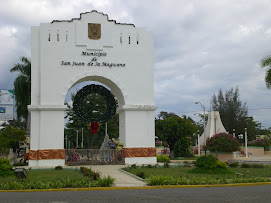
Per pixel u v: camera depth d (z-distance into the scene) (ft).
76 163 76.18
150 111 82.28
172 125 121.70
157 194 42.93
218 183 52.54
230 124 230.48
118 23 82.12
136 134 80.64
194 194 42.91
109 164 77.82
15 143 98.84
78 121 144.25
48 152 74.74
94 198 39.73
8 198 39.63
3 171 57.67
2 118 68.90
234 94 238.89
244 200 38.52
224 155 103.76
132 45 82.58
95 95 116.78
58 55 77.77
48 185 47.26
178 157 124.47
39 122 75.72
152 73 83.41
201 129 264.31
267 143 190.60
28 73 113.39
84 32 79.61
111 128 155.43
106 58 80.64
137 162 79.51
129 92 81.35
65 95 77.20
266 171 69.15
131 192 44.75
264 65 90.17
